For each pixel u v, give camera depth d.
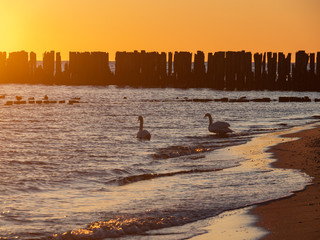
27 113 75.25
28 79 153.62
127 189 27.33
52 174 31.48
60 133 52.56
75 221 21.38
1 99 106.94
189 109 84.75
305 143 43.06
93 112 78.06
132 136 50.50
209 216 21.67
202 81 138.12
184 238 18.98
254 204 23.11
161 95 120.19
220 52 135.00
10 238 19.16
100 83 147.12
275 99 107.12
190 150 40.81
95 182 29.33
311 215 21.00
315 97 117.56
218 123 52.25
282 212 21.66
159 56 140.88
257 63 133.38
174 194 25.81
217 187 27.02
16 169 32.91
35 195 26.11
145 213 22.31
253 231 19.30
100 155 38.66
